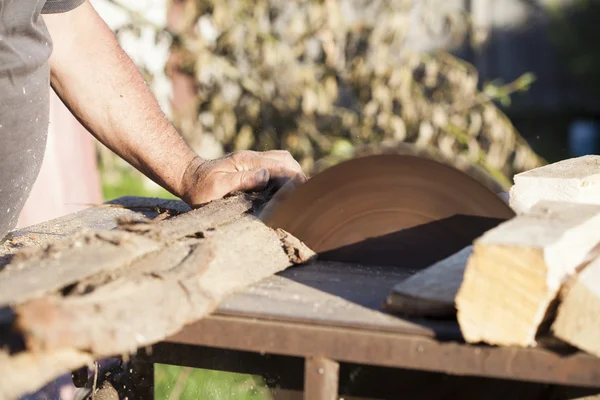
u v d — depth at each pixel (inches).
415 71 252.8
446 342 63.7
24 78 95.2
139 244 71.1
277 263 80.3
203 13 231.9
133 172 278.2
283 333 66.9
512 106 467.5
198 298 66.3
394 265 83.5
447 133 236.1
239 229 82.2
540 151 443.5
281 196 88.4
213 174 103.3
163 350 83.7
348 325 66.0
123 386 100.0
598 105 467.2
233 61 235.8
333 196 84.0
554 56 461.7
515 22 455.8
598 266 64.3
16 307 58.3
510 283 61.4
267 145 239.1
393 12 230.7
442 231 82.0
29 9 94.7
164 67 236.5
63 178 175.5
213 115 237.5
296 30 228.1
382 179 82.7
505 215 80.2
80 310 58.9
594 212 71.9
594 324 60.7
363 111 235.1
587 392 74.2
